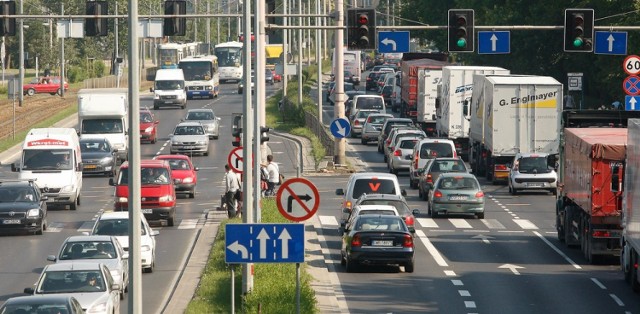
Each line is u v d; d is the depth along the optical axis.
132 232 40.44
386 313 58.47
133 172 40.50
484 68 149.62
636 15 136.00
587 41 88.19
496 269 73.31
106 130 152.38
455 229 92.62
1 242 89.38
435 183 100.06
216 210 106.12
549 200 112.00
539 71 179.62
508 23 177.00
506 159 124.12
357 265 72.00
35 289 54.94
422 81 173.38
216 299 59.03
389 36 109.25
